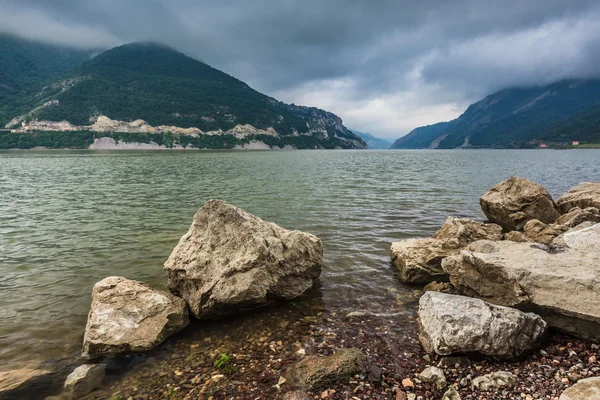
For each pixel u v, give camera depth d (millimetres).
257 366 2217
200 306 2836
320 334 2568
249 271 2928
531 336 2178
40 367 2262
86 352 2350
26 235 5113
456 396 1858
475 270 2816
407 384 1991
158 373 2201
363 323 2707
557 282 2391
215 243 3150
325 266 3891
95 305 2596
